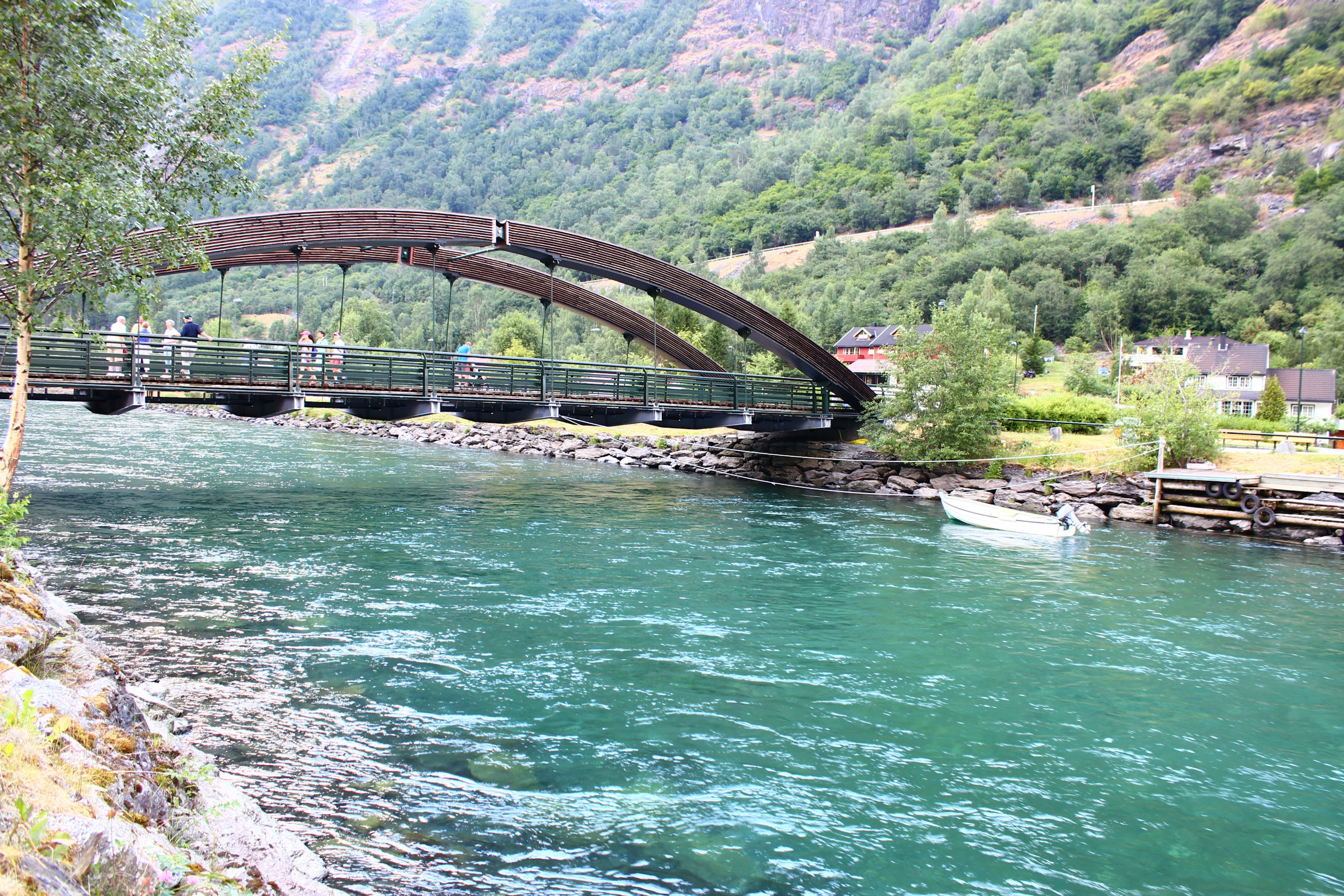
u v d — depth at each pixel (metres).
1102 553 20.81
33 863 2.50
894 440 32.66
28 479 24.42
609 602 14.01
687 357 36.16
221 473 28.61
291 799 6.68
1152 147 191.50
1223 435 35.53
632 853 6.35
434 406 25.44
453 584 14.62
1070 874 6.48
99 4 12.41
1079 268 140.25
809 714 9.46
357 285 137.25
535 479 32.50
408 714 8.74
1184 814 7.53
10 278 12.13
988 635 12.98
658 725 8.89
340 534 18.69
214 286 133.12
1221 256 136.25
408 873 5.79
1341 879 6.58
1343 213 138.50
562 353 70.38
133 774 4.00
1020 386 61.12
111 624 11.02
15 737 3.38
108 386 19.89
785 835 6.80
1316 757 8.87
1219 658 12.18
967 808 7.45
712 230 192.88
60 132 12.35
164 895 3.15
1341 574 18.73
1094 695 10.48
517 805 6.96
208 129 13.91
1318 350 106.62
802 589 15.66
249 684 9.23
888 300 136.62
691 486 32.59
